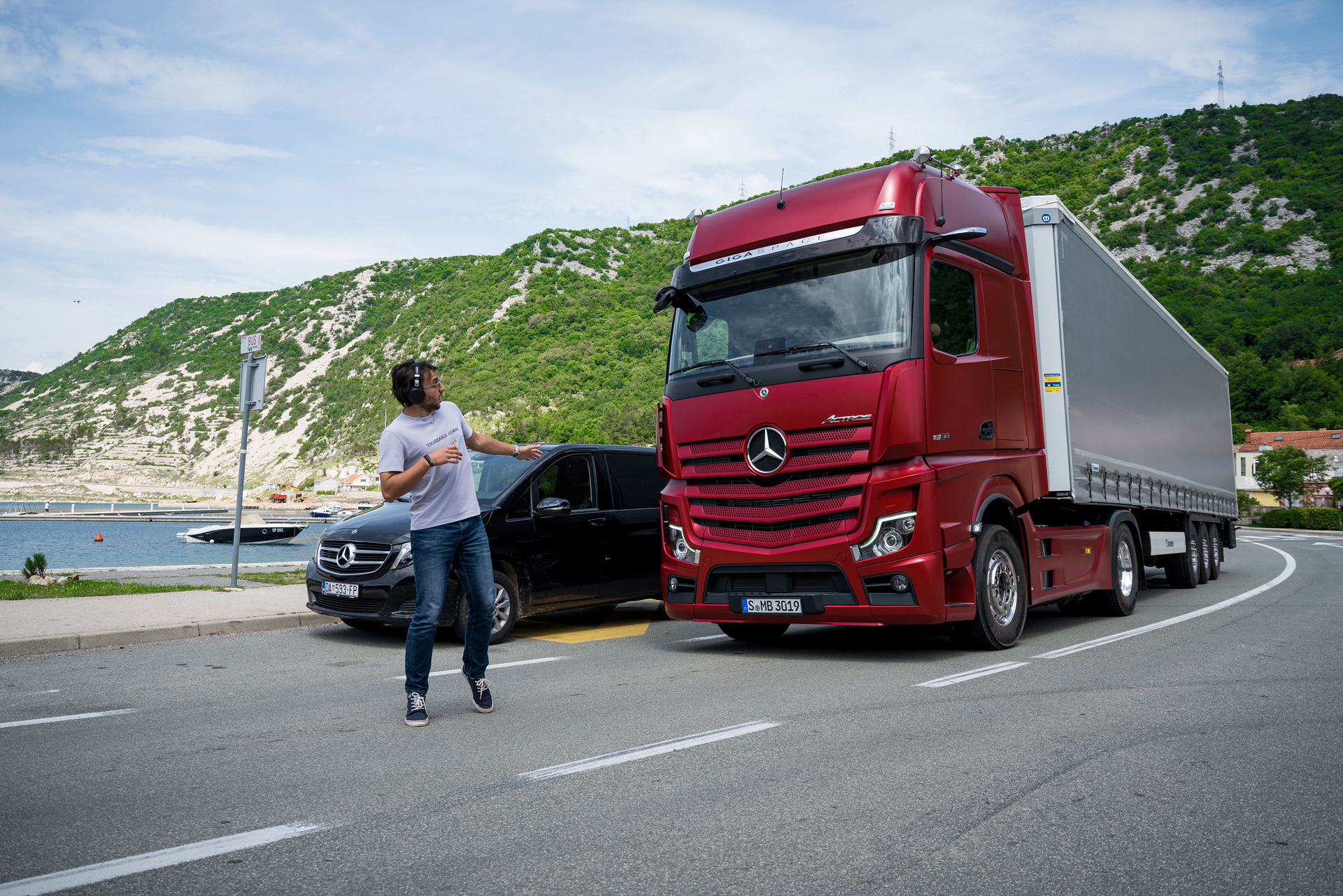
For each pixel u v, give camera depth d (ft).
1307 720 15.96
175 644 26.30
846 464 21.74
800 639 27.89
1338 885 8.93
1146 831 10.43
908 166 23.75
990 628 23.66
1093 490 29.43
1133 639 26.66
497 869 9.29
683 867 9.36
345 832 10.41
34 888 8.75
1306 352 446.60
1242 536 133.28
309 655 24.50
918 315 22.13
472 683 16.98
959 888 8.80
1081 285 29.68
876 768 13.02
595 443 32.76
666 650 25.49
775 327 23.61
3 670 21.94
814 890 8.76
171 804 11.41
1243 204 655.76
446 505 16.37
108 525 340.39
